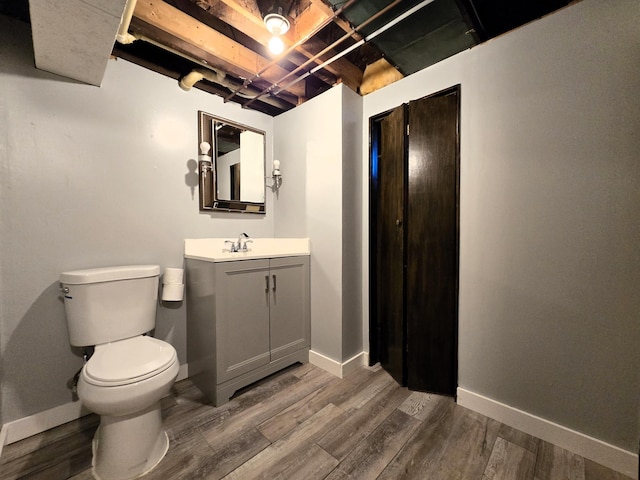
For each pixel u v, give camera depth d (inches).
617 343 46.0
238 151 87.8
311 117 83.4
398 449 50.5
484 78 59.0
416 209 69.9
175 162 75.2
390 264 77.4
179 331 76.2
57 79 57.7
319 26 56.9
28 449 51.0
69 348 59.1
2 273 52.5
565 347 50.6
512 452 49.8
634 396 44.7
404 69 73.6
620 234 45.4
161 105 72.5
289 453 49.6
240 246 82.4
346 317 78.1
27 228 54.7
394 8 53.0
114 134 65.0
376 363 84.6
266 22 55.6
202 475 45.2
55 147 57.5
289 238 91.4
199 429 55.7
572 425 50.0
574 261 49.5
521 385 55.5
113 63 64.8
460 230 63.2
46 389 56.7
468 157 61.5
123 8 41.6
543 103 51.9
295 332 81.5
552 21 50.5
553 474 45.2
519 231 55.2
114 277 57.9
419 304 69.7
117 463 44.7
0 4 51.0
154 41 60.8
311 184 84.0
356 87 84.9
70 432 55.8
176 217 75.5
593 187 47.4
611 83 45.5
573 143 49.1
